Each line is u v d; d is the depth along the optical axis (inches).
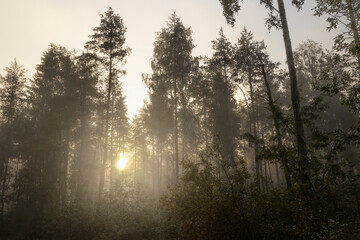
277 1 495.5
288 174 341.1
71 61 981.8
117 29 824.9
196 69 949.8
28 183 775.7
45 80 947.3
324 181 320.5
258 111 936.9
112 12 833.5
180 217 305.4
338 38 338.0
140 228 539.8
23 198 774.5
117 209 620.1
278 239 259.8
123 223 561.3
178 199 311.9
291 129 410.9
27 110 967.6
